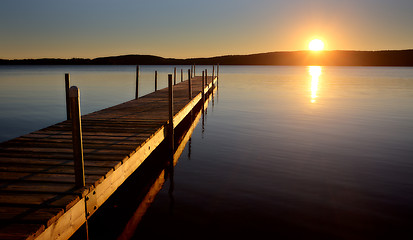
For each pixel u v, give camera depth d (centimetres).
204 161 867
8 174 444
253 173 759
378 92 2972
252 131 1273
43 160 512
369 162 834
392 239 458
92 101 2433
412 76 6272
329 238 461
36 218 317
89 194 400
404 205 573
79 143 384
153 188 672
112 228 497
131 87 3700
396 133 1196
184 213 549
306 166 806
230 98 2534
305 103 2183
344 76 6419
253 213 545
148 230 489
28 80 4950
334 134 1190
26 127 1441
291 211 550
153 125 825
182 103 1295
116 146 609
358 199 600
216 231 484
